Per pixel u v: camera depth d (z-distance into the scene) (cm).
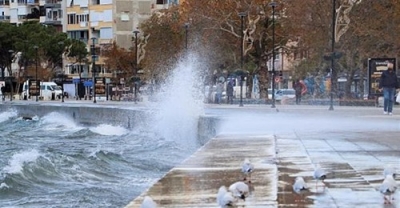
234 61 8338
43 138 4844
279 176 1445
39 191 2186
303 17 7238
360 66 7050
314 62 7250
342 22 6706
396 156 1862
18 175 2336
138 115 4959
